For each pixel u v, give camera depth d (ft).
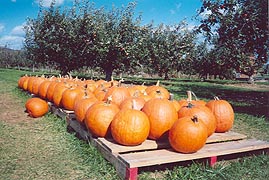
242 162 13.62
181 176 11.88
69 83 25.73
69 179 11.80
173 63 85.40
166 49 83.10
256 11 29.19
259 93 46.80
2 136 17.67
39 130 19.19
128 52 54.08
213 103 16.17
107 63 55.42
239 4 31.89
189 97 16.71
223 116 15.70
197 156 12.60
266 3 28.50
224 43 33.83
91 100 17.15
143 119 13.21
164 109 13.98
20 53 142.51
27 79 36.35
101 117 14.40
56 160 13.79
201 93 45.42
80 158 14.01
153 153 12.62
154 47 79.05
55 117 22.82
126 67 58.08
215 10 31.68
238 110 28.17
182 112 14.62
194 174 12.13
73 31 53.42
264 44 31.50
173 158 12.03
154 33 81.97
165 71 87.20
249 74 82.53
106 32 53.98
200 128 12.62
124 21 55.88
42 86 26.86
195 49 92.58
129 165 11.12
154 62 82.17
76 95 21.15
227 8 31.50
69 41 54.03
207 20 33.22
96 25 53.36
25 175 12.16
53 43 55.01
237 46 32.76
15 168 12.83
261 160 13.78
